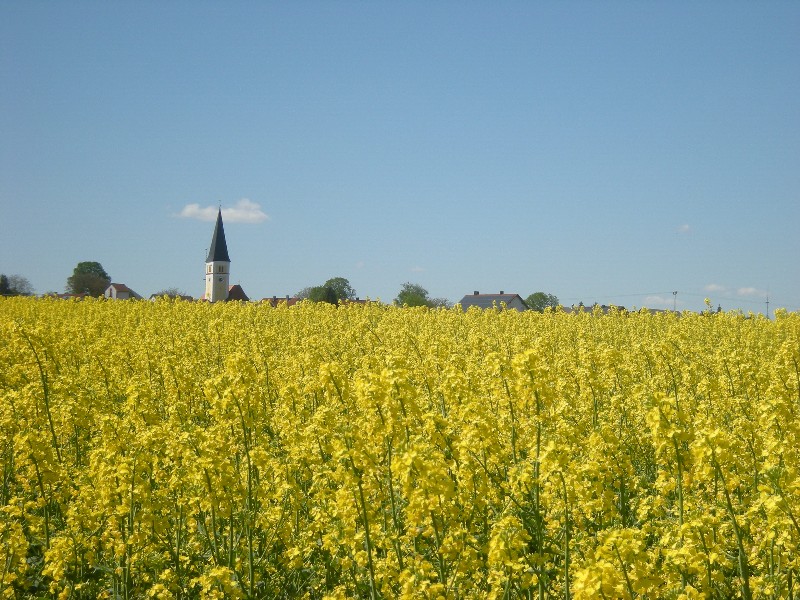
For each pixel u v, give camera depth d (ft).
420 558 21.30
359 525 23.02
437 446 24.58
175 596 24.32
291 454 29.07
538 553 21.47
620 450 27.73
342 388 32.09
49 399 36.17
